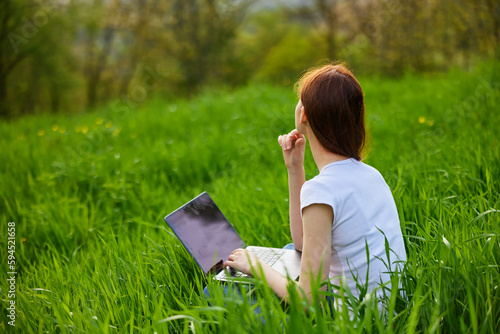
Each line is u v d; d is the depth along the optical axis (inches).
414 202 103.5
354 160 64.7
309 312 58.1
